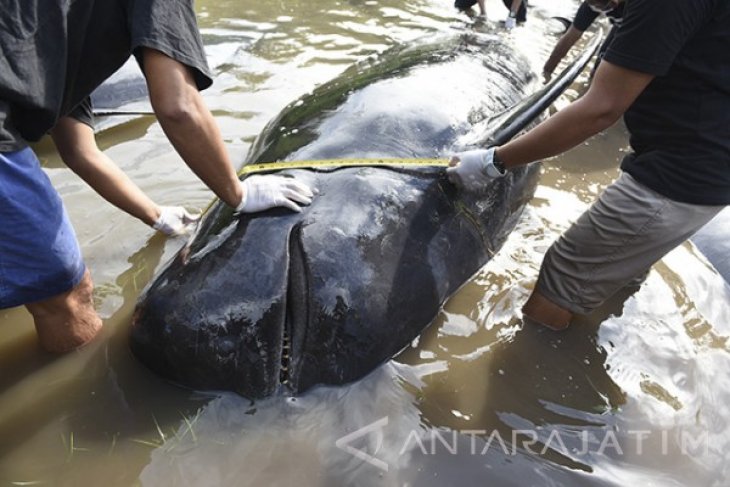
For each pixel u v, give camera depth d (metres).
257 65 4.91
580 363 2.62
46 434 2.10
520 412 2.35
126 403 2.20
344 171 2.47
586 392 2.48
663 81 2.28
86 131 2.64
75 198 3.29
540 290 2.78
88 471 1.99
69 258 2.17
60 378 2.30
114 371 2.32
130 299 2.69
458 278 2.74
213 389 2.20
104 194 2.78
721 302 3.11
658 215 2.41
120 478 1.97
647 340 2.79
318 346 2.19
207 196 3.40
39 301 2.21
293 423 2.15
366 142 2.63
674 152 2.33
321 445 2.09
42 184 2.01
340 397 2.25
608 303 2.99
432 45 3.81
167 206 3.25
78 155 2.63
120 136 3.91
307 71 4.87
